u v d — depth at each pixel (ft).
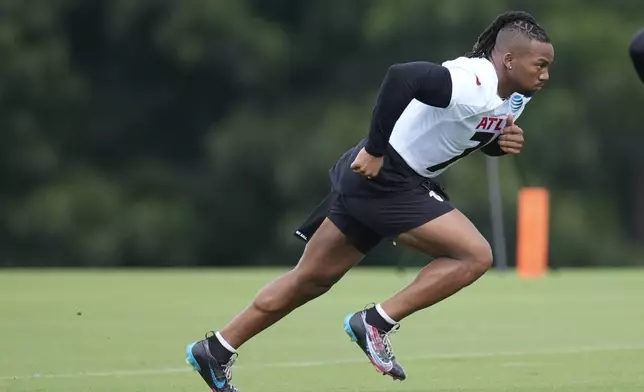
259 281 209.56
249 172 416.67
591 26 410.72
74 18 431.43
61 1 422.82
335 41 431.43
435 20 403.13
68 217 401.08
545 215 214.07
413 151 77.20
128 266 406.62
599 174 417.49
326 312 151.33
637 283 201.46
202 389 90.33
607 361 105.40
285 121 418.51
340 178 79.10
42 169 408.67
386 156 77.15
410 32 407.64
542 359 106.93
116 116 435.53
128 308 157.79
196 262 416.67
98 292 183.32
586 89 410.11
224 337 81.05
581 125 404.36
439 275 77.77
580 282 202.90
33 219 397.80
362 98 416.46
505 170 368.48
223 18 415.23
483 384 92.53
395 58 419.74
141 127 437.58
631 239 426.10
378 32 407.03
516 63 76.54
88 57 436.76
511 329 132.98
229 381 81.71
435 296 78.07
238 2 422.00
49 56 409.69
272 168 413.80
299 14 436.35
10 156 407.64
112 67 437.58
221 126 420.77
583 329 132.77
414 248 78.59
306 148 403.95
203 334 128.26
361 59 426.92
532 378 95.50
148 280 211.82
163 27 416.87
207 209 419.95
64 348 115.96
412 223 77.56
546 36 77.05
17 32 408.05
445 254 78.02
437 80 74.43
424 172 77.92
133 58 436.35
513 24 77.00
